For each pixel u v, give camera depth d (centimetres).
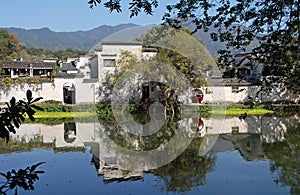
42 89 2722
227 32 443
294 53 424
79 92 1800
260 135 1440
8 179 254
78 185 736
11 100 241
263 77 469
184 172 841
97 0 355
